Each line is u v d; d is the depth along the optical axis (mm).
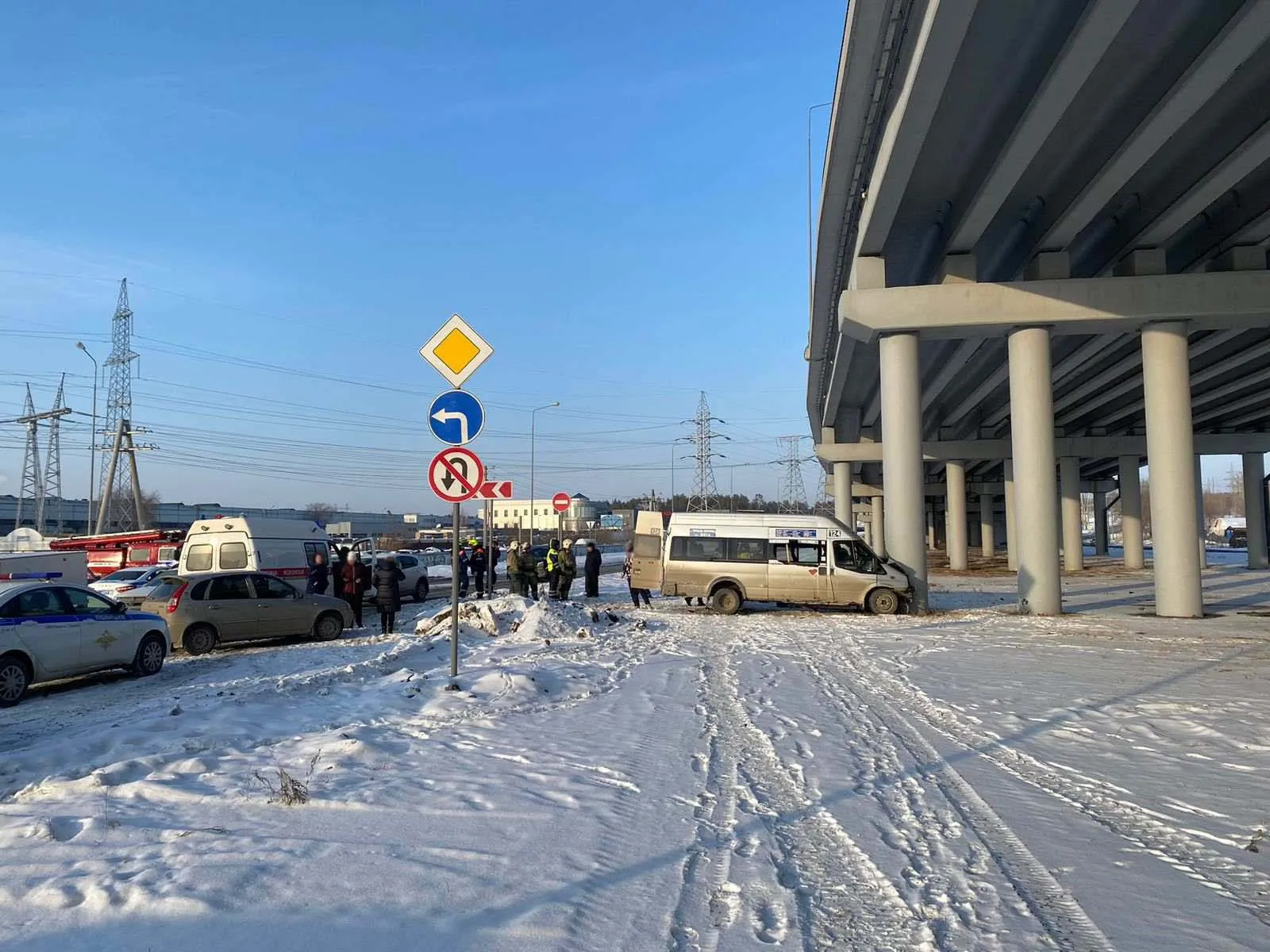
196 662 14398
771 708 9141
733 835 5043
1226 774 6434
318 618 17438
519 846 4770
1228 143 14406
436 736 7504
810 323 28906
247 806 5387
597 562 27812
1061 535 46844
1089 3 10312
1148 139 13281
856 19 12398
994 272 22234
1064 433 41844
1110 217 18734
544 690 9883
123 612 12664
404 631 19000
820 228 20312
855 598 20719
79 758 7059
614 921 3867
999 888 4305
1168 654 13133
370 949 3529
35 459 59531
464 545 30875
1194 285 18391
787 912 4000
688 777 6297
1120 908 4059
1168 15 11453
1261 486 41031
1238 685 10219
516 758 6781
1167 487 18875
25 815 5219
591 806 5539
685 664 12570
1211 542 90375
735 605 21109
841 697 9828
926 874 4480
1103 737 7680
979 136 15305
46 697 11328
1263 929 3826
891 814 5480
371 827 5023
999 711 8922
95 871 4262
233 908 3875
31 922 3734
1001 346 26781
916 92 12711
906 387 20172
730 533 21391
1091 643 14773
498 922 3814
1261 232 17547
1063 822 5340
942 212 18906
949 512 47188
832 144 16344
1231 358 25531
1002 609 21391
